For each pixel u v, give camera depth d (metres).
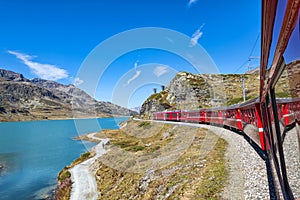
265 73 3.64
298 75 1.29
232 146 12.17
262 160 8.59
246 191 6.52
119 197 11.62
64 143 48.56
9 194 18.75
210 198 6.75
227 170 8.53
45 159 31.69
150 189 10.23
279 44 1.76
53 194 17.59
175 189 8.55
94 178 16.34
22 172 25.06
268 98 4.08
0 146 46.31
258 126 9.13
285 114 2.20
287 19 1.25
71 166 20.94
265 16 1.84
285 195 3.00
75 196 13.41
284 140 2.55
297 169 2.00
